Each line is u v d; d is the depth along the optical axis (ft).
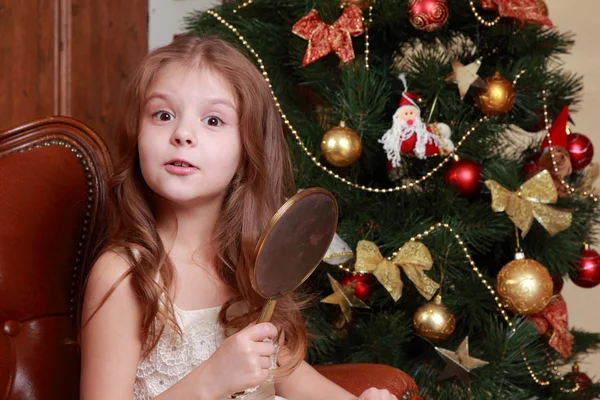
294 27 5.52
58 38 8.03
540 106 6.17
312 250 3.57
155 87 3.99
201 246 4.25
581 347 6.84
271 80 5.94
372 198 5.92
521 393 5.89
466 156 5.93
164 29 8.85
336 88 5.84
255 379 3.51
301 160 5.73
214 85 4.01
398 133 5.43
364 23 5.68
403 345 6.20
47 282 4.44
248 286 4.24
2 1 7.56
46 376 4.40
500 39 6.14
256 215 4.29
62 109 8.04
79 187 4.64
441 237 5.64
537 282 5.52
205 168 3.93
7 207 4.34
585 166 6.48
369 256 5.52
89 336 3.92
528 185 5.61
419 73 5.65
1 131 4.53
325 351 5.81
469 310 5.90
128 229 4.14
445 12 5.50
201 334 4.13
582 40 10.36
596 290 10.38
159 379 4.08
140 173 4.21
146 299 3.91
